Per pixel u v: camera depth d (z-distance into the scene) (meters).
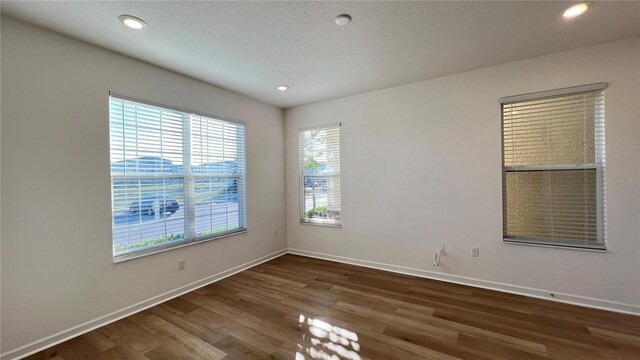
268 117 4.13
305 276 3.38
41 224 2.00
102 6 1.75
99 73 2.30
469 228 2.99
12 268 1.88
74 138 2.16
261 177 3.99
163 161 2.79
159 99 2.73
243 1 1.72
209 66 2.73
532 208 2.73
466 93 2.97
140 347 1.99
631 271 2.31
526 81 2.66
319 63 2.70
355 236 3.79
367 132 3.63
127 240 2.51
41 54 2.00
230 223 3.54
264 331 2.17
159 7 1.77
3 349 1.83
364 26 2.05
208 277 3.20
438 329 2.14
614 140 2.35
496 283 2.86
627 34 2.22
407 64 2.75
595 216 2.47
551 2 1.79
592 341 1.95
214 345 2.00
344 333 2.12
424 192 3.25
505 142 2.84
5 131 1.85
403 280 3.18
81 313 2.18
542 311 2.38
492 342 1.96
